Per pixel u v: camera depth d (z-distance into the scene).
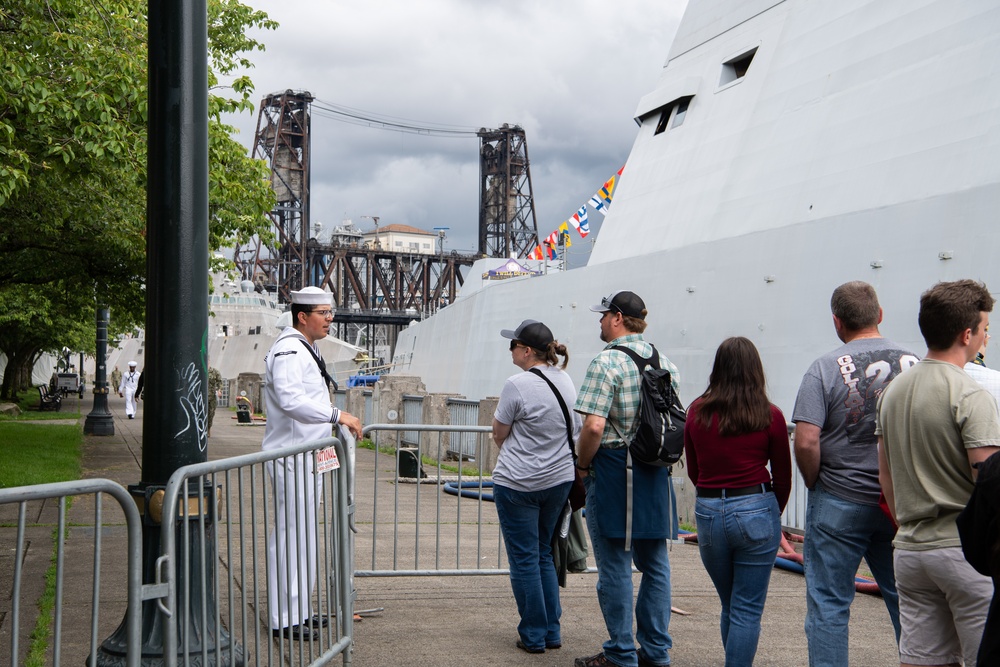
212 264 17.56
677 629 6.19
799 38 15.94
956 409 3.61
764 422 4.54
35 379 84.81
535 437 5.48
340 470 5.21
